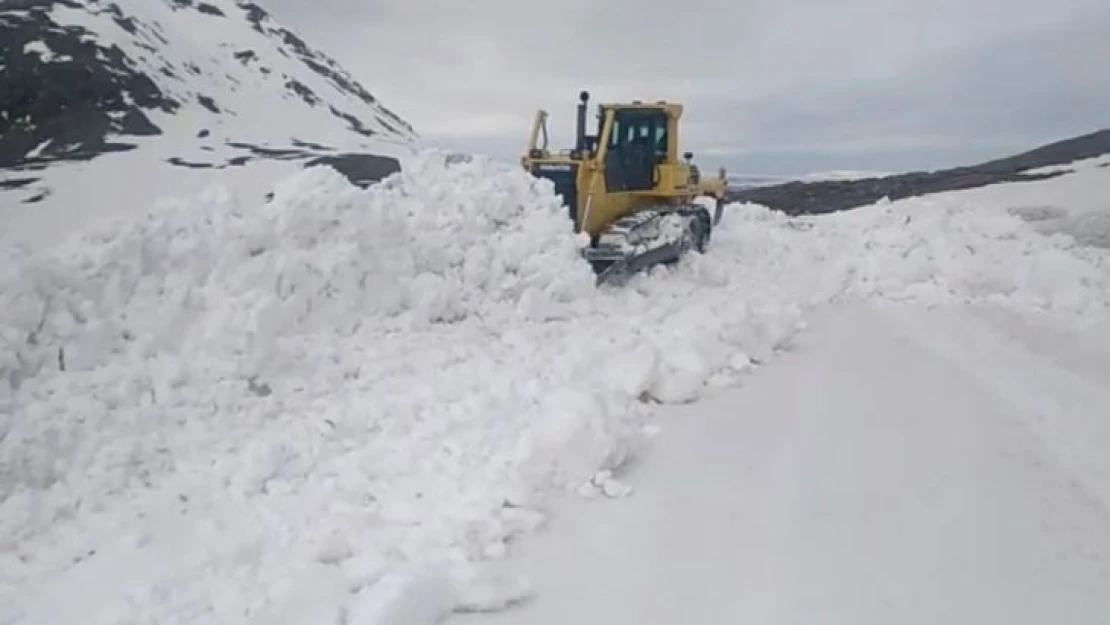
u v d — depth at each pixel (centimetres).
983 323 773
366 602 309
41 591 339
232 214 667
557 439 433
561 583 345
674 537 380
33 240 2550
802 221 1522
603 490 428
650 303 853
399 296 698
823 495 417
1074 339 692
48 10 6262
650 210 1056
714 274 1001
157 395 496
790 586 338
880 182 3117
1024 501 405
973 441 480
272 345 563
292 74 8056
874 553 362
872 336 745
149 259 585
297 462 443
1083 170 2573
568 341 677
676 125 1109
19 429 429
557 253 834
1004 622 312
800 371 638
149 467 439
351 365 592
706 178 1298
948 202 1414
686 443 492
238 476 423
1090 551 359
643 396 571
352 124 7562
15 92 5159
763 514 399
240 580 337
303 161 4234
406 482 419
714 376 607
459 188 851
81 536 379
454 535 369
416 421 498
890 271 983
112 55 6059
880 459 459
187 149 4781
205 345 544
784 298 880
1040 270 905
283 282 625
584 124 1058
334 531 369
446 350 638
